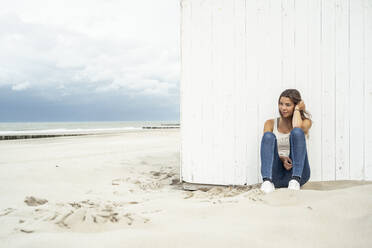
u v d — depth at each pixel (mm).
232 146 3213
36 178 3840
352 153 2969
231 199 2381
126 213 1888
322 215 1776
